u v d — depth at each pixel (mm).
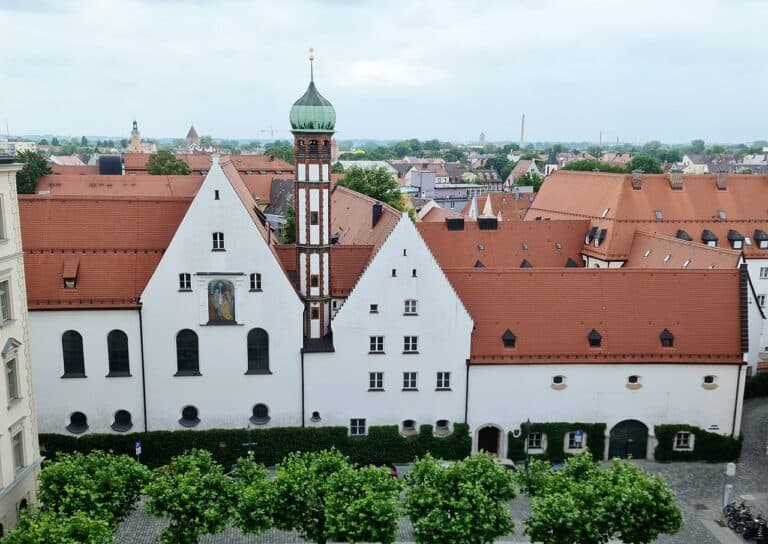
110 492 44906
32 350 61562
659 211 98312
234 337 63062
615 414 65062
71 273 61594
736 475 63125
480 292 65688
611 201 99562
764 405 80062
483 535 44344
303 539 49281
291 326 63188
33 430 51562
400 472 63156
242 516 44625
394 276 62188
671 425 65062
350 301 62500
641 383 64562
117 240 63750
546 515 44188
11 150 57875
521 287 66062
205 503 44750
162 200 65750
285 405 64562
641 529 44750
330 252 65125
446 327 63188
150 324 62031
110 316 61656
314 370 63938
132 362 62688
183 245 61000
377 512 43188
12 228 48250
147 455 63312
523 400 64562
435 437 64625
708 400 65188
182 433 63281
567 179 113875
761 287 99250
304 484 45344
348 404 64625
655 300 66062
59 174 163000
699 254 79375
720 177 102375
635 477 47188
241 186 94562
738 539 53438
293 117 61938
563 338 64375
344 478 45688
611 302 65812
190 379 63312
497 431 65812
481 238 94625
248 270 61906
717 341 64875
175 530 44250
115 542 51312
